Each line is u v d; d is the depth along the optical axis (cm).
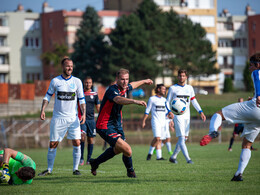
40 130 7312
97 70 14388
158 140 3203
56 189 1653
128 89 1878
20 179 1778
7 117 10419
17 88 11588
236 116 1684
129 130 7119
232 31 19362
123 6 19375
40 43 19275
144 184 1756
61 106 2117
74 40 16600
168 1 18100
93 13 15812
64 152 5006
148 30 14112
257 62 1705
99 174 2195
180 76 2633
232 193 1505
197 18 18375
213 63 14662
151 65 13212
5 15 18688
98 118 1852
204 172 2222
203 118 2638
